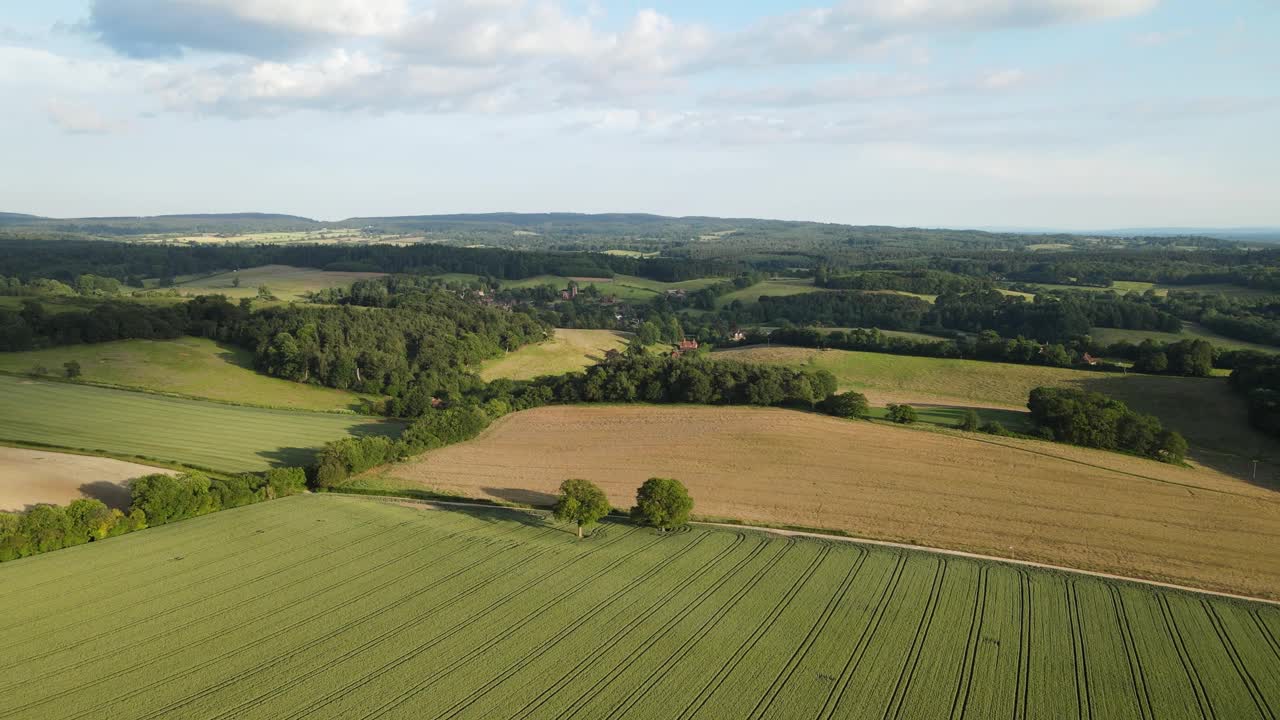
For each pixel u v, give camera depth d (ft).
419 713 101.91
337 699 104.42
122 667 110.42
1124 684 113.09
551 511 190.60
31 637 117.60
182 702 102.53
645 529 177.47
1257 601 141.49
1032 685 112.27
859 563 156.76
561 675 112.27
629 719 101.71
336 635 122.42
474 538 168.66
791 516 186.80
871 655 119.85
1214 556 162.91
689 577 148.97
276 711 101.19
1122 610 136.67
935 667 116.67
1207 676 115.65
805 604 137.39
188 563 149.28
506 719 100.94
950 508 191.31
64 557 149.28
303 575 145.69
